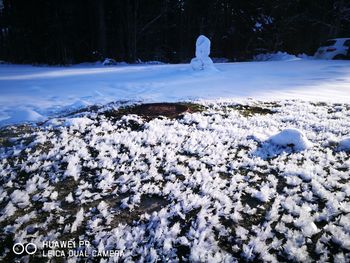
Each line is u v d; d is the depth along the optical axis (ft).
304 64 39.78
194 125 12.83
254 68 35.73
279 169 9.10
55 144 10.75
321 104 16.10
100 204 7.44
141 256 5.80
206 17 82.64
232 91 19.99
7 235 6.45
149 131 12.06
